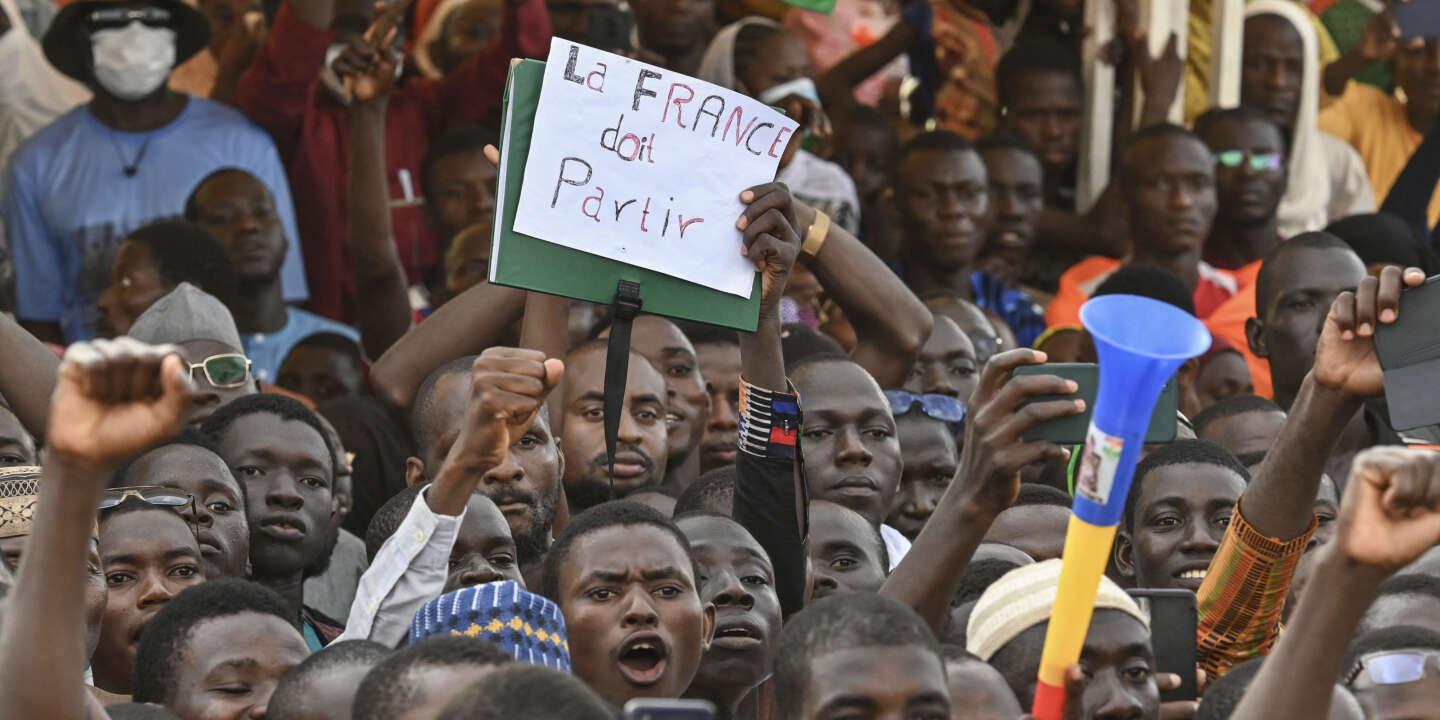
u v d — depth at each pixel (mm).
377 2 13430
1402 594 6883
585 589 6605
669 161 6672
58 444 4242
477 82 13656
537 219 6562
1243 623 6562
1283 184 14844
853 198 13898
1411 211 15594
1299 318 11328
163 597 7219
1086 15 15375
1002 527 8195
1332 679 4523
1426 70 16703
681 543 6766
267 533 8469
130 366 4195
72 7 12281
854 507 8859
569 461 8992
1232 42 15484
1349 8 17391
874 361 9086
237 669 6324
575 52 6586
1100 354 4508
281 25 12422
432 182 13188
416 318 12891
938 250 13781
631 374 9117
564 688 4266
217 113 12664
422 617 6031
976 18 16047
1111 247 14703
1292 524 6375
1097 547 4625
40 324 12258
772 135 6773
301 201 12977
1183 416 9688
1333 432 6160
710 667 7082
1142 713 5938
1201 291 14312
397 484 10047
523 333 8094
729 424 10398
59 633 4375
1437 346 5809
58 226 12273
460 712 4266
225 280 11477
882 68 15383
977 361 11594
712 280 6715
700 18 14867
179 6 12477
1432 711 5785
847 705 5012
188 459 8000
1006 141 14656
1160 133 14234
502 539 7242
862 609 5184
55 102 13250
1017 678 6027
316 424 8852
